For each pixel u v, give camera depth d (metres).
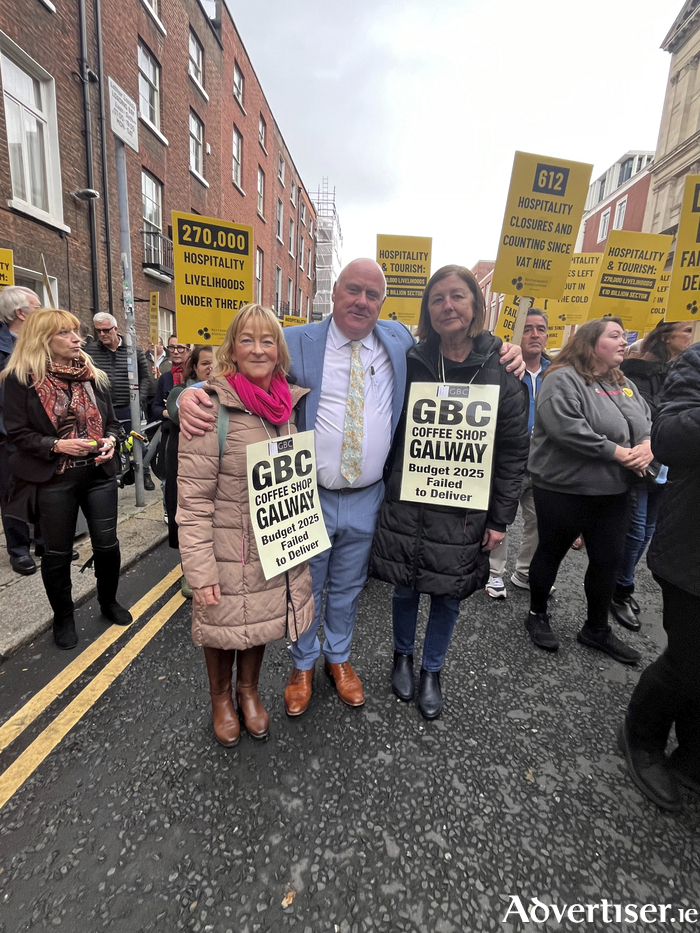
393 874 1.45
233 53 14.52
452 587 2.00
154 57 10.08
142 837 1.53
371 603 3.24
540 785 1.79
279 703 2.19
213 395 1.70
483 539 2.06
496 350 2.00
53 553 2.39
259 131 17.83
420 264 5.47
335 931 1.29
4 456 3.09
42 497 2.34
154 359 9.02
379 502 2.18
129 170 9.41
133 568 3.55
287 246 23.73
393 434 2.10
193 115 12.20
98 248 8.49
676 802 1.70
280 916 1.32
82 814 1.60
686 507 1.57
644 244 4.40
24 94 6.93
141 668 2.37
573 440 2.40
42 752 1.84
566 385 2.51
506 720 2.14
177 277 3.48
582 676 2.48
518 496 2.05
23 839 1.50
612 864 1.51
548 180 2.39
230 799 1.68
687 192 2.77
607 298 4.53
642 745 1.84
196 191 12.35
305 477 1.90
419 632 2.89
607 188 30.48
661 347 3.09
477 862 1.49
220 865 1.45
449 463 1.99
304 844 1.53
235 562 1.75
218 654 1.87
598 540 2.57
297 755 1.89
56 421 2.31
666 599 1.68
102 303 8.71
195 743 1.92
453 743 1.98
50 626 2.65
